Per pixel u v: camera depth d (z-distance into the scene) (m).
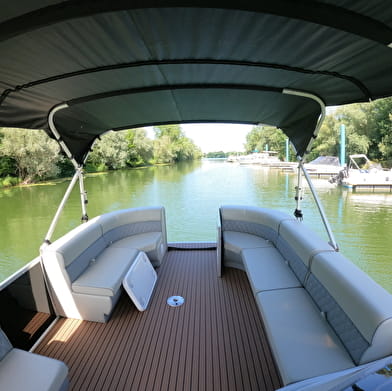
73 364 1.60
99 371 1.55
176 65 1.49
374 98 1.77
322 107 1.97
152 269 2.60
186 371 1.54
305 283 1.83
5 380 1.13
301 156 2.43
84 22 0.98
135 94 2.03
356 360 1.18
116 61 1.38
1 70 1.34
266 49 1.27
